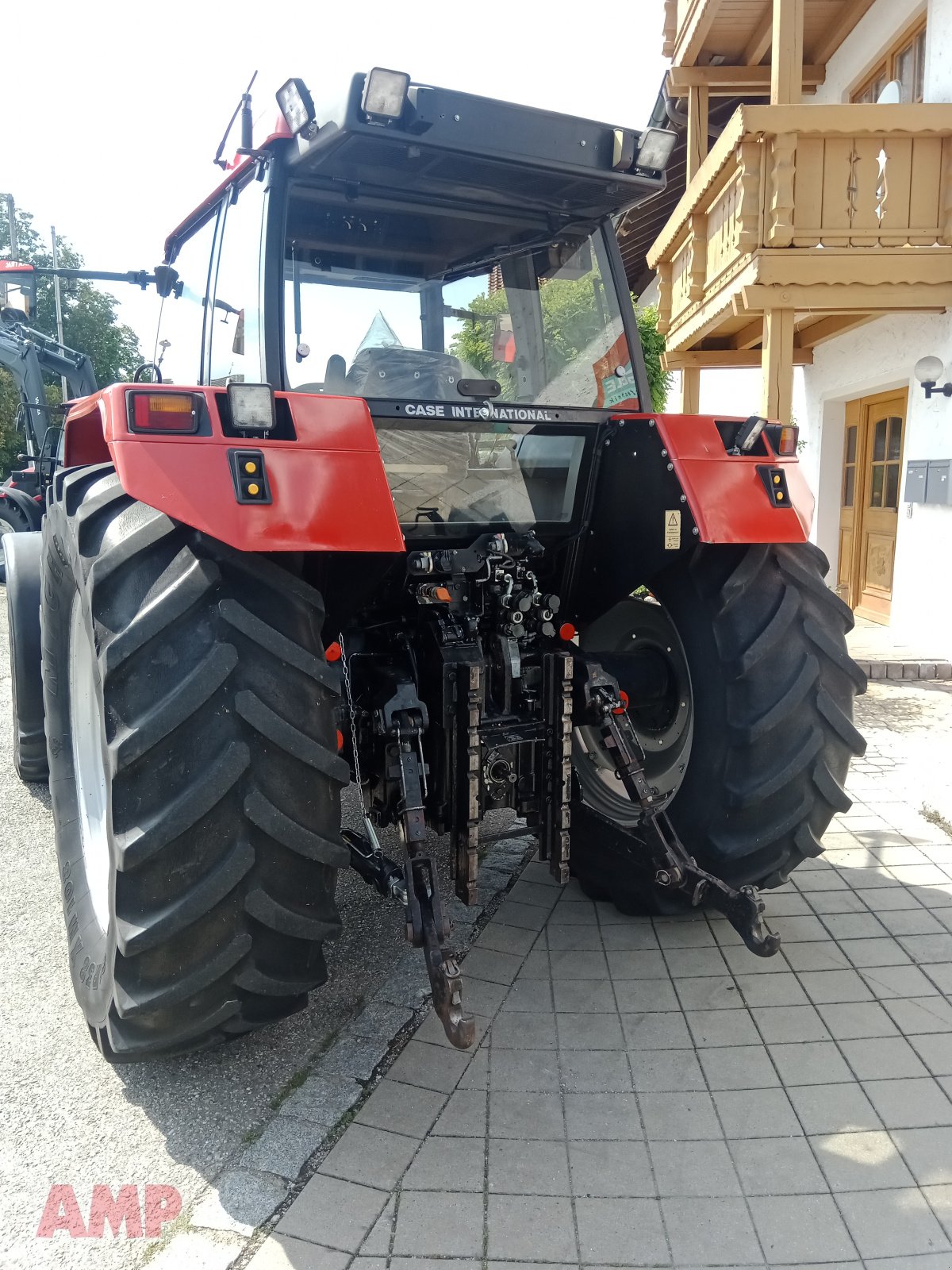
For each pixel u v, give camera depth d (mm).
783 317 6520
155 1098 2330
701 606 2775
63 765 3094
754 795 2646
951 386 6656
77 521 2172
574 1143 2125
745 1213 1925
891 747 5145
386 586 2711
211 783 1893
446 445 2689
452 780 2498
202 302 2979
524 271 2770
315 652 2029
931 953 2949
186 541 1993
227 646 1921
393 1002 2689
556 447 2887
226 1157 2121
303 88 2221
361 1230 1882
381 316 2572
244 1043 2547
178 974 1995
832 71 9039
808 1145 2115
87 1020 2330
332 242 2514
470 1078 2355
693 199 7531
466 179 2496
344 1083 2332
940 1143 2121
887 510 8508
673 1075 2363
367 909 3320
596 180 2531
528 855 3721
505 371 2764
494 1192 1980
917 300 6359
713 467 2693
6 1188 2025
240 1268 1797
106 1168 2086
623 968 2865
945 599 7008
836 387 8945
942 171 6172
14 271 4906
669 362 9562
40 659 4305
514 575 2691
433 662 2590
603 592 3049
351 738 2639
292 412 2041
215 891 1930
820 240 6297
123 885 1944
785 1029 2553
